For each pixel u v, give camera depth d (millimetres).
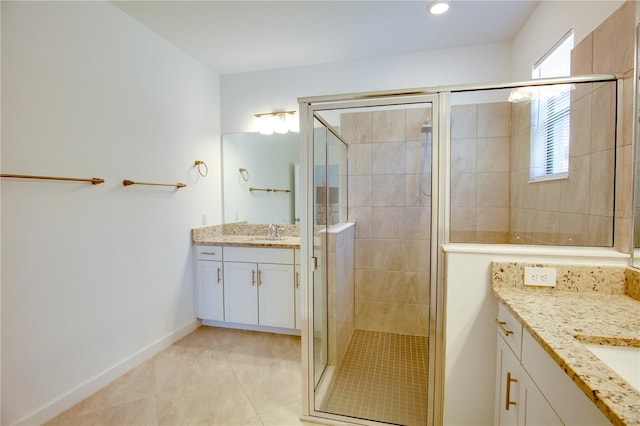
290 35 2586
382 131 2604
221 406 1864
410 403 1866
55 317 1789
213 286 2957
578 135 1508
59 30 1815
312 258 1792
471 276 1479
